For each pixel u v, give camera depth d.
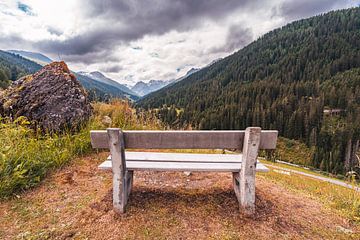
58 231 2.17
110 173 3.65
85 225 2.27
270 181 4.12
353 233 2.36
